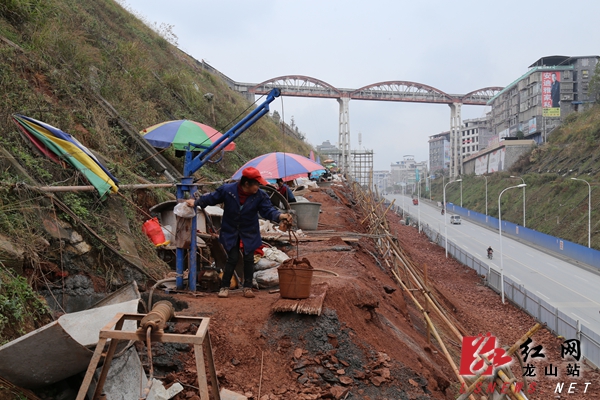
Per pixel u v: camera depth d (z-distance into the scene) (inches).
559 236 1995.6
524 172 3029.0
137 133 441.4
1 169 223.8
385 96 3427.7
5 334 166.6
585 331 775.1
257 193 250.2
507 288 1040.2
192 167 255.4
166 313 139.0
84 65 479.8
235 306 233.5
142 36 968.9
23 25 423.5
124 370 162.7
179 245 250.8
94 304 203.2
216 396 149.9
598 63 3213.6
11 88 313.1
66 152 263.6
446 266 1430.9
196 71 1229.7
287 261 241.6
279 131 1684.3
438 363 350.3
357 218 843.4
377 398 200.1
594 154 2404.0
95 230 252.1
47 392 157.6
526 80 3631.9
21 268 196.9
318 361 205.8
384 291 402.3
